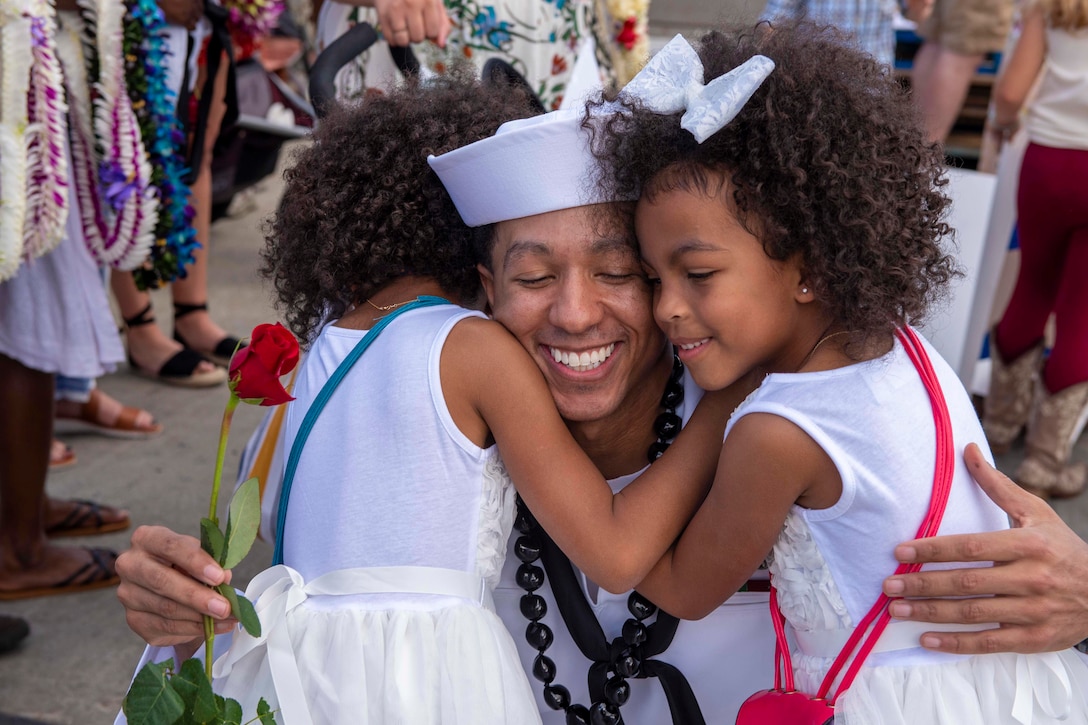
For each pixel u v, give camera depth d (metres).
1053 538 1.29
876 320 1.29
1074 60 3.08
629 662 1.50
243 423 3.73
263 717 1.23
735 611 1.56
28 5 2.08
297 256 1.56
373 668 1.32
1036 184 3.16
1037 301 3.34
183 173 2.67
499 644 1.37
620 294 1.38
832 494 1.31
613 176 1.32
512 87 1.71
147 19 2.43
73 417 3.55
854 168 1.26
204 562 1.28
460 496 1.39
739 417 1.34
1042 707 1.33
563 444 1.39
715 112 1.20
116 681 2.44
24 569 2.72
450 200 1.49
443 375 1.39
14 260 2.17
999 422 3.54
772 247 1.28
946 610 1.29
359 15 2.46
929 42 4.25
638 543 1.38
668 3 4.21
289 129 4.46
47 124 2.16
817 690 1.37
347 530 1.39
